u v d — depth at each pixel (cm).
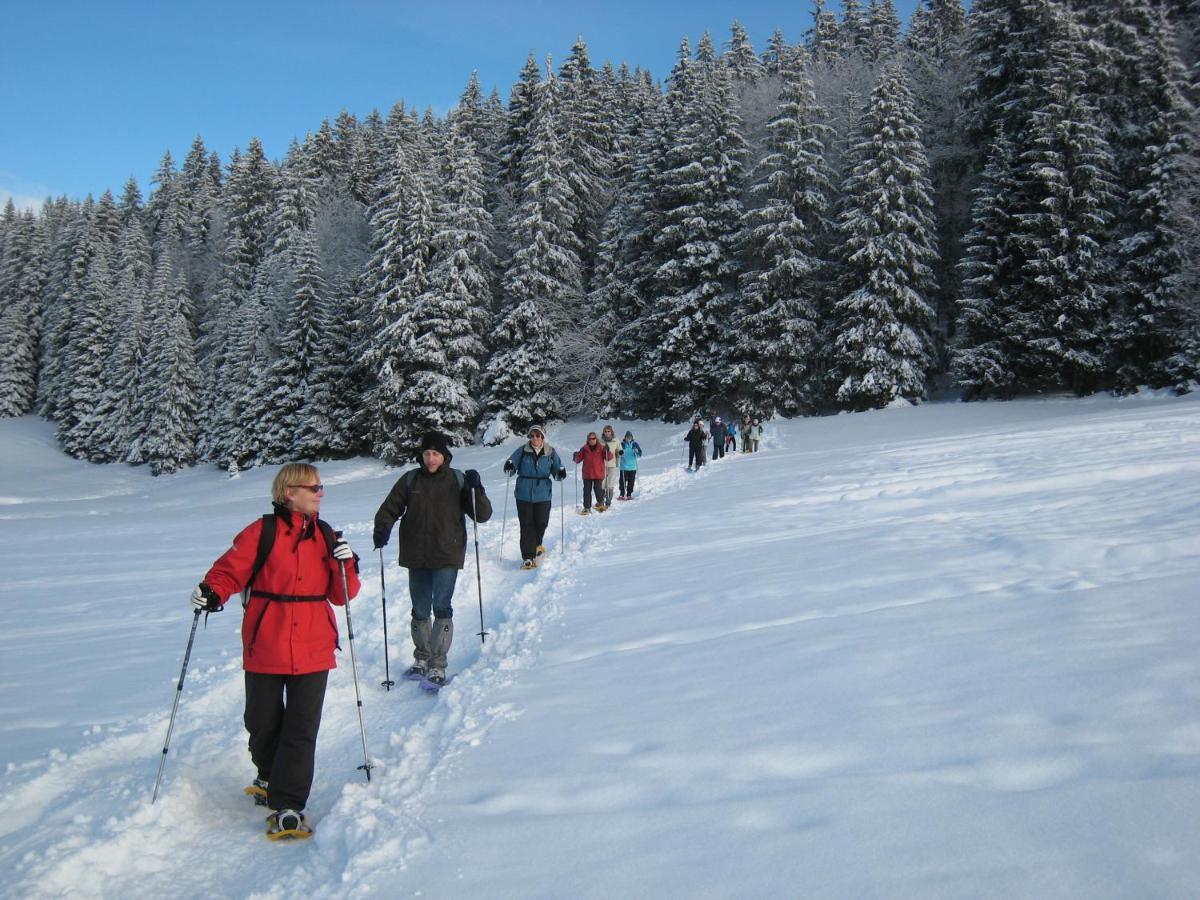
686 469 2123
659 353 3578
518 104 4575
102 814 321
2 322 6762
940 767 278
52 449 5775
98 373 5888
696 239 3600
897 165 3216
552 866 250
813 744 313
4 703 479
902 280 3206
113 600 864
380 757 396
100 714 452
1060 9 3067
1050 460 1219
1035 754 275
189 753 395
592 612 625
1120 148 3095
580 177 4128
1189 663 333
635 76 5866
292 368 4303
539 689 448
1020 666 361
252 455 4381
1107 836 219
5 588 990
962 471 1220
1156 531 628
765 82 4456
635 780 306
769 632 487
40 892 267
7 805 334
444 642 534
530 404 3734
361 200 6078
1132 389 2766
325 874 275
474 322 3869
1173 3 3484
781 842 242
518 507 912
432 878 255
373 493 2641
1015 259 3078
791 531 888
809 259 3419
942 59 4266
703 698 387
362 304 4044
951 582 555
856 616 495
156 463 4891
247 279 5522
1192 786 237
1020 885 203
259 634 342
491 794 315
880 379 3116
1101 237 2980
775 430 3006
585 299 4006
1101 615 421
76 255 6588
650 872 237
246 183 5984
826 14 5969
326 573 356
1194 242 2703
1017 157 3067
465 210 3791
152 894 276
